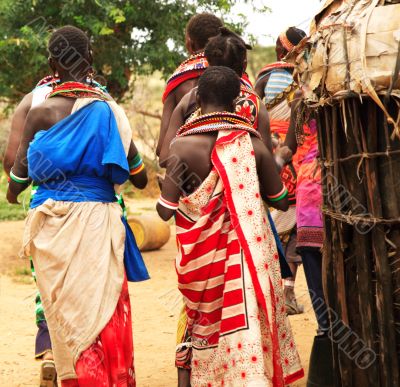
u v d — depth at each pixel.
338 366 3.86
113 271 3.92
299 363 3.90
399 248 3.50
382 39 3.38
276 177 3.87
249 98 4.16
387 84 3.36
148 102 16.95
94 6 8.68
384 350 3.54
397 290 3.52
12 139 4.51
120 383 3.84
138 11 8.90
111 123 3.94
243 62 4.19
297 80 3.98
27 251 3.95
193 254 3.67
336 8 3.78
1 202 13.00
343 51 3.51
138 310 6.61
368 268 3.56
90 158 3.90
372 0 3.55
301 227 4.72
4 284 7.74
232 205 3.63
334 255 3.78
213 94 3.78
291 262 5.80
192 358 3.77
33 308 6.75
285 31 5.75
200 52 4.70
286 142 4.56
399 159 3.45
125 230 4.10
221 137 3.70
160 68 9.20
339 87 3.54
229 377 3.55
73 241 3.85
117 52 9.02
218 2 8.87
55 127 3.88
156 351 5.43
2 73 8.98
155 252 9.38
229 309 3.58
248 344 3.49
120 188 4.20
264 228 3.73
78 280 3.83
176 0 8.93
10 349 5.53
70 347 3.83
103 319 3.82
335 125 3.66
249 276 3.57
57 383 4.38
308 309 6.50
